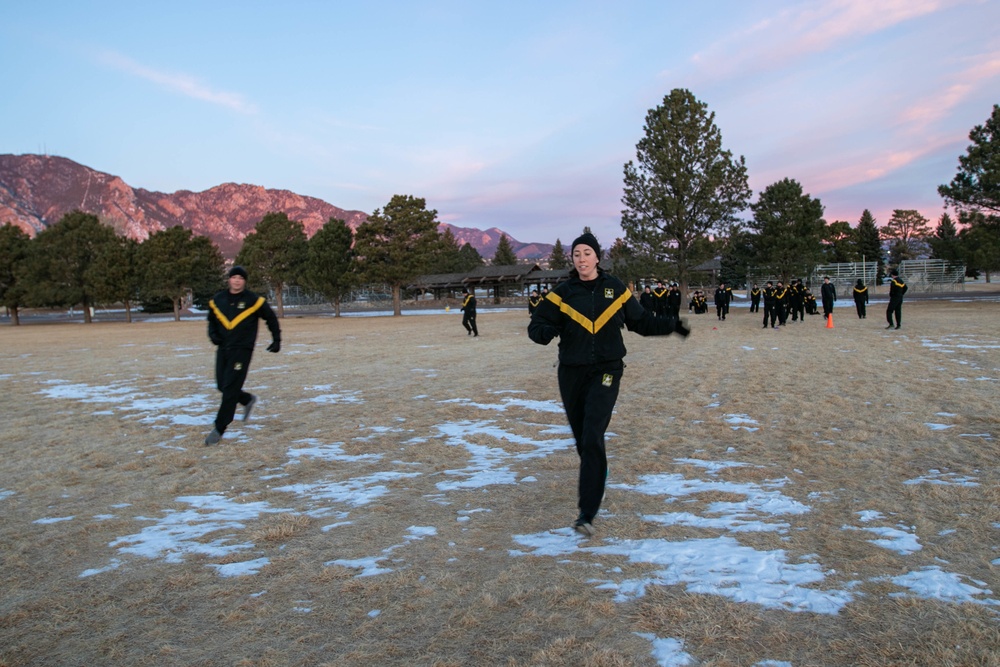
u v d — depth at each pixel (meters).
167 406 9.88
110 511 4.84
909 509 4.27
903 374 10.48
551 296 4.32
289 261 57.50
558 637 2.75
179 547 4.02
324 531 4.22
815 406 8.02
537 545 3.83
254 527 4.35
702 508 4.43
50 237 58.41
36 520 4.66
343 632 2.87
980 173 34.09
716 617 2.87
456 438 7.02
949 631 2.69
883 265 86.38
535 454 6.18
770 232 46.59
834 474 5.16
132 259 59.81
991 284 64.25
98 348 23.64
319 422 8.20
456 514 4.48
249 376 13.24
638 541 3.84
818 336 18.72
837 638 2.67
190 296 93.56
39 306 60.19
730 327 24.16
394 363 15.13
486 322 35.66
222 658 2.68
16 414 9.56
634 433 6.90
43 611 3.18
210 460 6.38
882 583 3.17
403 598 3.18
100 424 8.55
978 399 8.08
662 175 37.22
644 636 2.73
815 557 3.52
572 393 4.32
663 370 12.04
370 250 52.12
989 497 4.45
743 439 6.47
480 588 3.26
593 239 4.26
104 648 2.80
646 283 25.17
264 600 3.22
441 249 53.84
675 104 37.62
